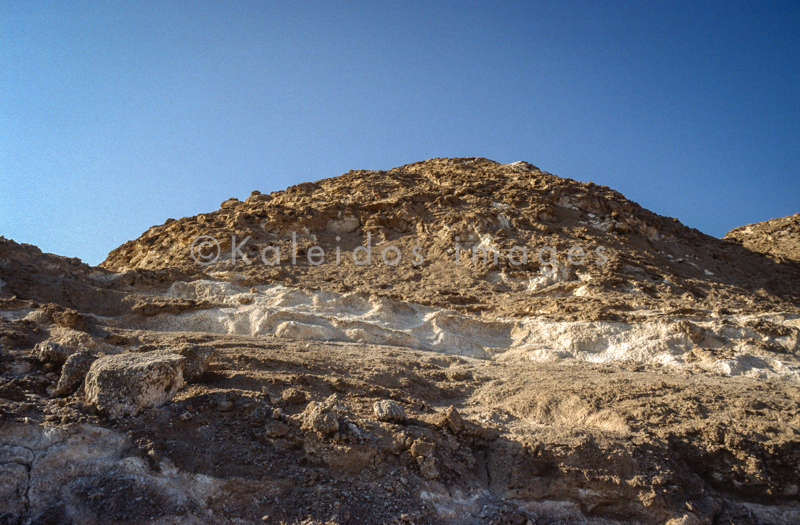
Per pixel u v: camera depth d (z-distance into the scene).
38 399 6.79
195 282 18.45
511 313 18.23
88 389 6.84
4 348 8.55
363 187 33.88
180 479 6.05
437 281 22.91
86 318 13.09
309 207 30.20
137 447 6.24
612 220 30.02
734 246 34.31
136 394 6.78
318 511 6.03
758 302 21.75
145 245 28.08
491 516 6.69
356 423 7.35
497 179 35.22
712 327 15.70
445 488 6.90
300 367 10.16
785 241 34.81
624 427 8.64
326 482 6.50
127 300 15.57
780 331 15.16
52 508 5.26
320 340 14.77
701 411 9.45
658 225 32.00
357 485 6.54
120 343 10.66
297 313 15.75
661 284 22.69
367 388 9.38
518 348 15.84
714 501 7.30
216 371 9.12
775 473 7.72
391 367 11.38
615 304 18.70
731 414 9.34
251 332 14.83
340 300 17.88
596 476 7.24
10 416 5.98
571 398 9.97
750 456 7.78
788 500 7.55
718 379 12.38
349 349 13.52
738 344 14.77
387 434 7.30
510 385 11.30
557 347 15.66
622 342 15.40
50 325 10.95
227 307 16.33
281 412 7.36
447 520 6.44
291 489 6.31
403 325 16.83
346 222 29.95
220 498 5.98
